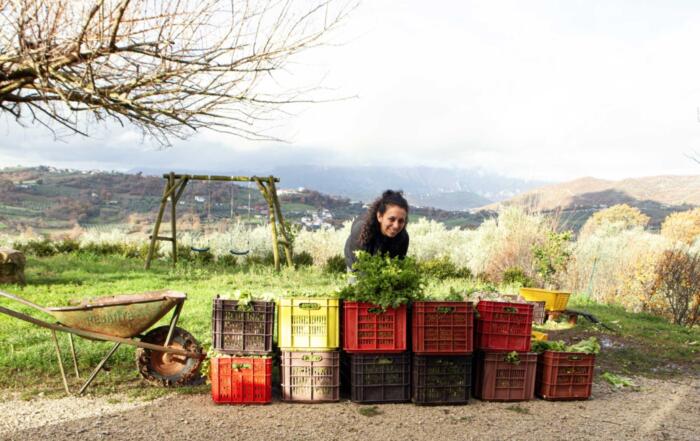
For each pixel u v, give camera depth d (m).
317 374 5.64
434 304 5.65
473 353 6.07
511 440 4.73
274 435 4.70
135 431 4.71
